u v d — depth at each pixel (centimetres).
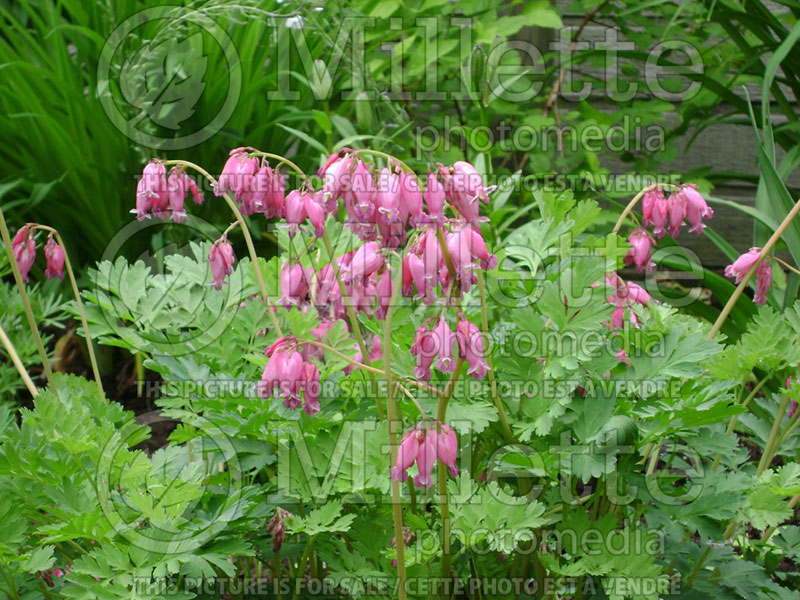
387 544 103
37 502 102
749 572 106
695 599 104
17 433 102
